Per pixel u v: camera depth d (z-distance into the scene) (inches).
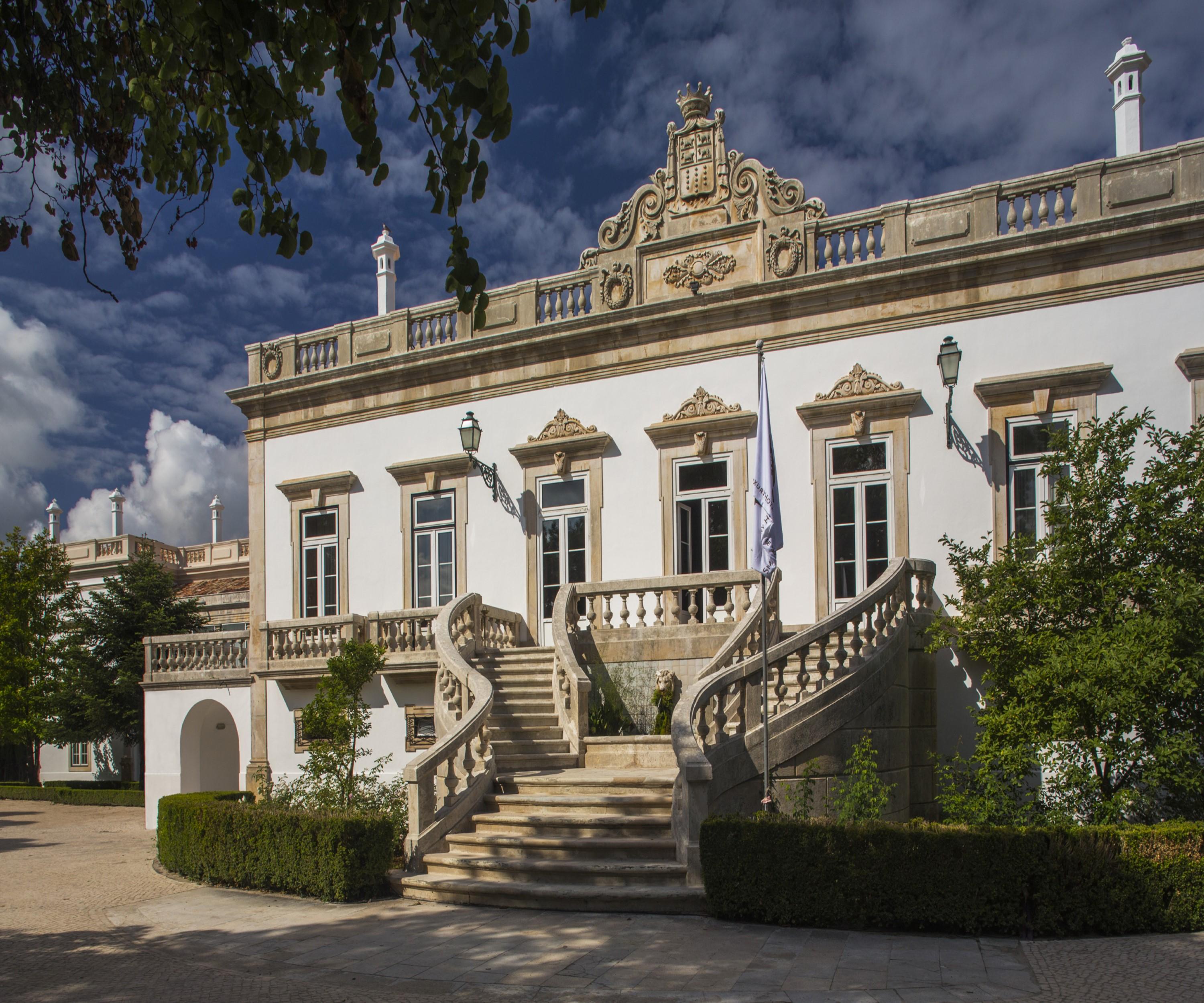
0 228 240.5
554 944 325.4
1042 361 557.6
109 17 243.8
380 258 861.2
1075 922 321.1
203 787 822.5
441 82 199.3
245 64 212.1
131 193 252.2
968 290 578.2
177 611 1257.4
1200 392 519.8
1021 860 323.0
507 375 718.5
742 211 650.2
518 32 193.6
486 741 492.7
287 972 305.9
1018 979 272.5
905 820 487.2
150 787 812.0
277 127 218.8
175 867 510.3
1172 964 283.9
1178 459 432.5
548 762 511.8
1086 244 545.0
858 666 460.8
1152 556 425.1
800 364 621.3
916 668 524.4
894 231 600.4
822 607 598.9
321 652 714.2
